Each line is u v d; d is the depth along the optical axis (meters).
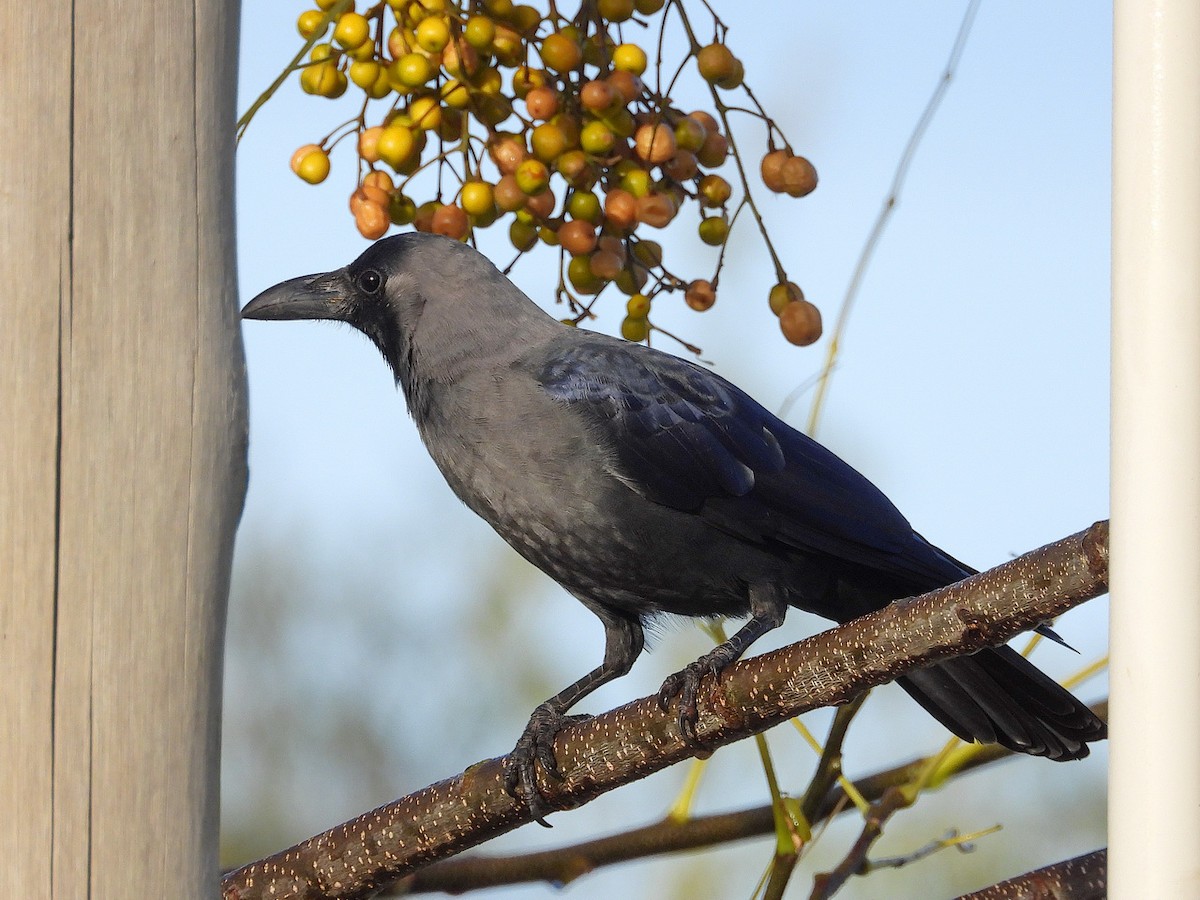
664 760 5.41
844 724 5.46
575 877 5.48
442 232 5.46
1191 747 4.85
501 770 5.42
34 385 5.14
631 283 5.50
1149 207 4.99
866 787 5.50
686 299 5.50
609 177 5.47
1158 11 5.00
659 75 5.47
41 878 5.04
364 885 5.42
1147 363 4.98
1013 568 5.34
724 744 5.40
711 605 5.60
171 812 5.25
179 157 5.27
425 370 5.60
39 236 5.16
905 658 5.36
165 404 5.27
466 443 5.59
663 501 5.58
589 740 5.41
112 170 5.25
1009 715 5.51
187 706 5.27
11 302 5.14
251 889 5.43
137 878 5.16
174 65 5.27
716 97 5.48
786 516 5.59
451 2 5.45
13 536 5.11
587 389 5.58
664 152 5.46
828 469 5.60
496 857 5.48
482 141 5.47
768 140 5.49
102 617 5.19
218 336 5.28
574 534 5.58
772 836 5.49
